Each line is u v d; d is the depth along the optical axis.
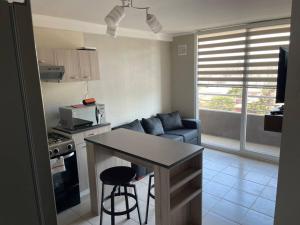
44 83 3.43
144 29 4.62
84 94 3.97
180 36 5.42
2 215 0.80
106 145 2.59
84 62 3.54
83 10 3.07
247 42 4.47
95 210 3.04
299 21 1.59
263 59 4.33
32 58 0.81
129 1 2.68
